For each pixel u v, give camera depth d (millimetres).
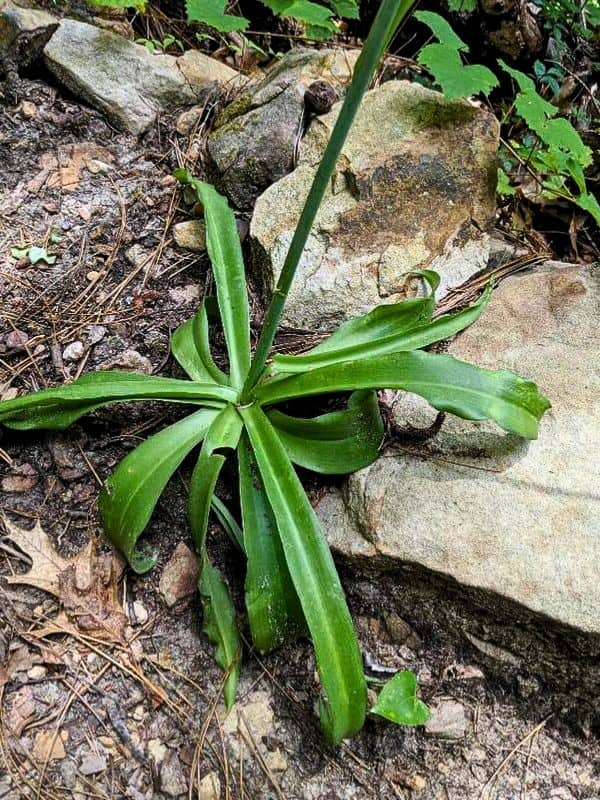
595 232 827
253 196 728
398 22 393
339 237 656
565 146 675
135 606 535
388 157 670
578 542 503
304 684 524
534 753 518
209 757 486
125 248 712
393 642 551
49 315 653
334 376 539
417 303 581
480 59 987
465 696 535
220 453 589
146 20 915
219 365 646
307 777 492
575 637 487
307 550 478
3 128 771
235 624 521
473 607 520
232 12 968
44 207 727
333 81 745
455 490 538
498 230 786
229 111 778
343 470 557
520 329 634
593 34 1016
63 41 798
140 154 795
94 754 473
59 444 581
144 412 608
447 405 511
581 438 550
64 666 498
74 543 546
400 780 500
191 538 564
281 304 493
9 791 448
